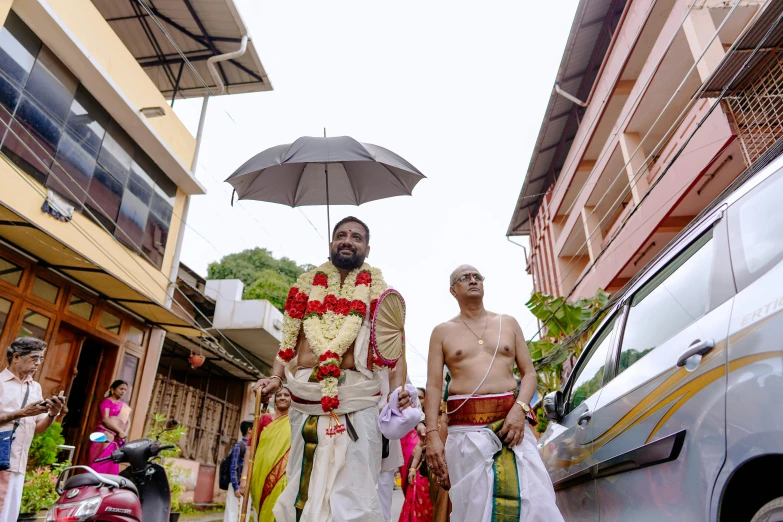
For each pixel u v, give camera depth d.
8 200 7.36
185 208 12.20
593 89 14.05
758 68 6.76
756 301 1.98
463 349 3.51
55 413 4.09
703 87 7.16
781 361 1.74
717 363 2.08
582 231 16.12
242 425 6.97
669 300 2.83
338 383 3.03
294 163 4.08
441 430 3.89
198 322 15.49
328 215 3.64
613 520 2.83
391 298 3.29
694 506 2.12
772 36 6.18
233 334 15.56
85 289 8.83
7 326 7.34
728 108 7.82
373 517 2.82
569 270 17.58
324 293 3.33
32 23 7.79
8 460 4.12
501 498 2.96
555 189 18.62
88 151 9.09
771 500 1.84
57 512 3.69
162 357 14.49
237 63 12.90
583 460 3.25
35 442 6.59
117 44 9.59
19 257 7.53
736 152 8.25
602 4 13.84
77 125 8.84
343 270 3.46
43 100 8.09
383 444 3.17
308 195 4.38
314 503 2.74
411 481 4.64
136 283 10.34
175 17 11.66
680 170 9.59
